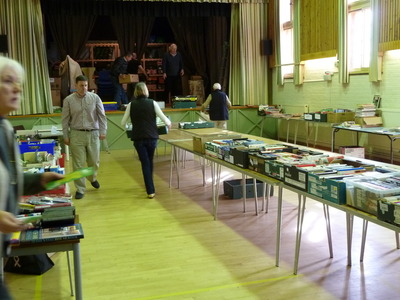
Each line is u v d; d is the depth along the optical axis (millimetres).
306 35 10172
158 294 3312
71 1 11031
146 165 6051
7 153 1737
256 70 11969
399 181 2969
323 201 3135
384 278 3471
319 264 3768
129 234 4672
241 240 4410
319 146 10281
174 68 12148
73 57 11875
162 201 5941
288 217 5102
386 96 8016
